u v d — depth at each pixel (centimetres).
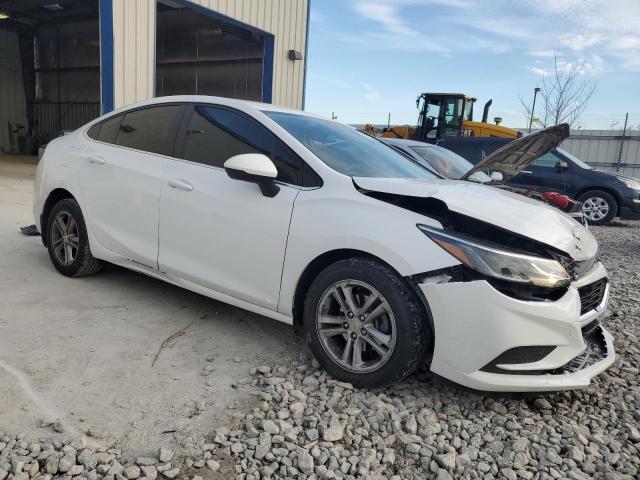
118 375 278
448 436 246
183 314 371
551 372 261
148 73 1017
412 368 262
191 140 354
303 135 327
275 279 300
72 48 2070
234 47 1667
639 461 238
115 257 388
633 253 786
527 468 228
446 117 1486
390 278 259
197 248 335
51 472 200
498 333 241
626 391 305
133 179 369
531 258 250
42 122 2234
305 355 318
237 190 316
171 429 234
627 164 2162
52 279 422
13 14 1980
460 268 247
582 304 278
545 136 411
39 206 446
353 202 279
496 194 321
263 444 224
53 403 246
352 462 220
